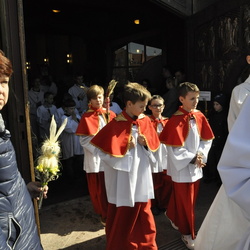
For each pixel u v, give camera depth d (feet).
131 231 8.13
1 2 7.70
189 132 9.08
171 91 17.67
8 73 4.39
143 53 26.32
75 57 33.73
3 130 4.34
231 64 14.57
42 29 29.17
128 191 7.92
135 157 7.97
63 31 29.78
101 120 11.19
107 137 8.02
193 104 9.19
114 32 27.91
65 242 10.04
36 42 35.17
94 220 11.57
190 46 17.20
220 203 6.28
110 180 8.25
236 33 14.23
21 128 8.26
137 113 7.94
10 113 8.15
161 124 11.54
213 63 15.66
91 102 11.33
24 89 8.15
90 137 10.71
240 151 3.78
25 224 4.53
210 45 15.83
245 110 3.93
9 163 4.37
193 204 9.20
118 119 8.14
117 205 7.98
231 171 3.86
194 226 9.98
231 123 6.72
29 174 8.44
